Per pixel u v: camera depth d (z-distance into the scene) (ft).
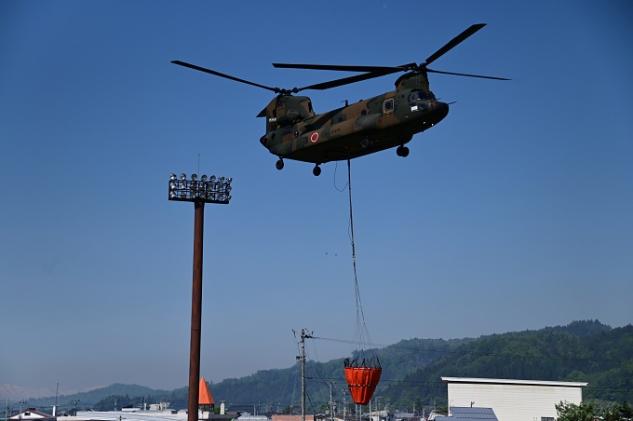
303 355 283.38
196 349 250.98
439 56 121.39
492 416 333.21
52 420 494.59
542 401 365.40
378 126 127.54
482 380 370.12
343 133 132.36
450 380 372.17
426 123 124.77
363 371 109.19
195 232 258.57
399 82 128.47
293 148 142.61
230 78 139.64
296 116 143.95
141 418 519.19
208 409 436.76
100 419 519.19
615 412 321.93
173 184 256.52
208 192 258.16
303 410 280.10
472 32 113.91
